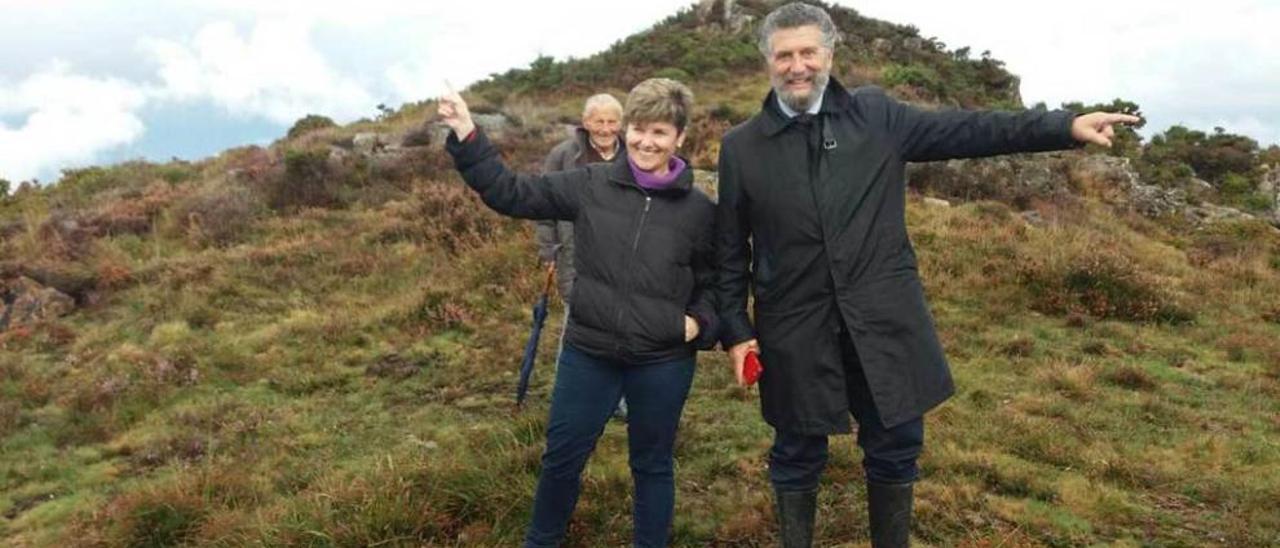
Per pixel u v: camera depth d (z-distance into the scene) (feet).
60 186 64.08
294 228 41.04
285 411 20.03
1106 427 18.16
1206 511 13.53
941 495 13.20
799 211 8.96
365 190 46.91
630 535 12.12
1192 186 70.59
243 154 64.03
